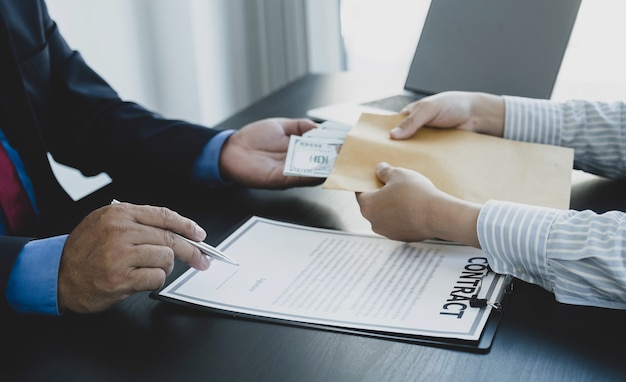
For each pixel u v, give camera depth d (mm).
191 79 2436
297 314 790
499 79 1422
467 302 791
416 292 819
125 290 804
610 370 673
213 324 788
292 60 2660
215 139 1186
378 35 2553
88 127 1279
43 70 1293
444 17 1539
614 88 1528
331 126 1204
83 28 2129
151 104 2418
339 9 2557
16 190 1173
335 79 1726
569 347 712
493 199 963
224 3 2504
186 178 1190
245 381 688
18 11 1256
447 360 700
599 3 2025
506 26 1432
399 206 912
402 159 1039
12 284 829
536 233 820
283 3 2570
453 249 922
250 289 849
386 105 1466
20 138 1164
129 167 1236
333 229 1000
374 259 904
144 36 2342
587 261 790
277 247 949
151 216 853
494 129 1196
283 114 1480
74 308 825
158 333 779
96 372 720
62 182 2166
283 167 1145
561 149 1080
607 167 1158
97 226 834
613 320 757
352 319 773
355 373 688
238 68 2623
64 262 828
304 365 706
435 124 1132
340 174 1010
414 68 1565
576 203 1051
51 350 765
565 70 2107
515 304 800
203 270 874
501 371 679
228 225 1033
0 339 796
